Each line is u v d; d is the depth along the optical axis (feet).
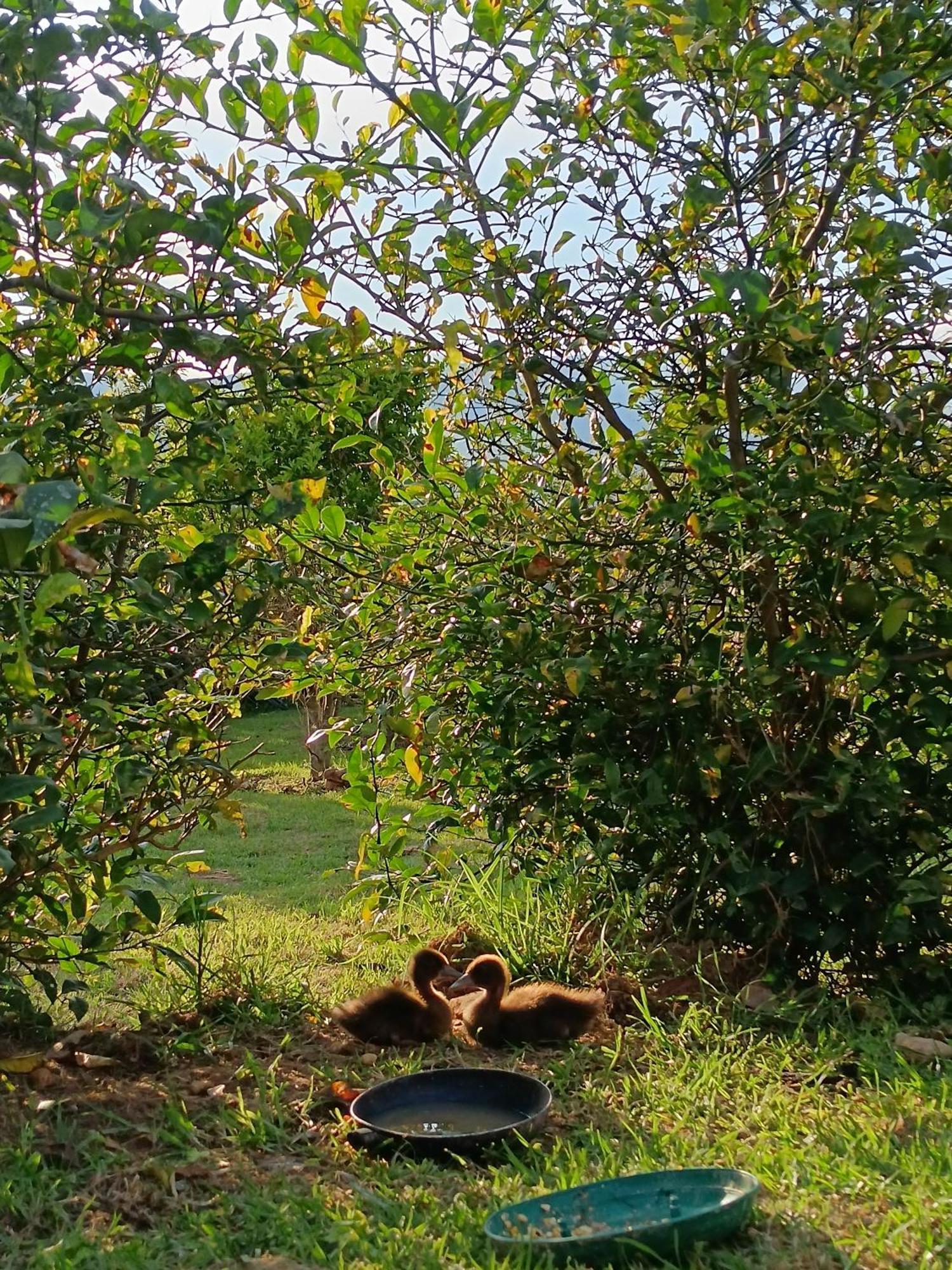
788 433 6.81
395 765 7.88
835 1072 5.95
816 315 6.54
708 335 7.16
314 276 5.60
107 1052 6.30
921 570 6.72
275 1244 4.36
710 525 6.65
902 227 6.22
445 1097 5.73
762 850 7.32
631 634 7.40
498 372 7.04
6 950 5.95
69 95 4.77
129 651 5.77
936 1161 4.85
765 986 6.94
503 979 6.66
